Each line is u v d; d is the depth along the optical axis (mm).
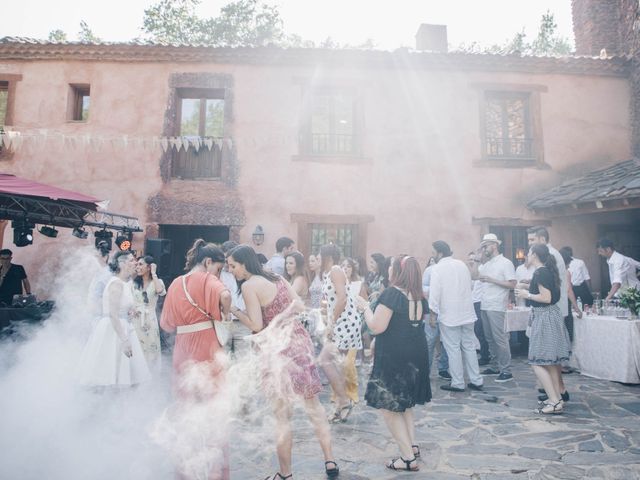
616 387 5398
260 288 3078
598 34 10508
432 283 5477
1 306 7012
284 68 9352
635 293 5648
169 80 9188
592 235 9445
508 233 9539
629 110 9875
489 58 9438
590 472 3146
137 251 8883
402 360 3186
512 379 5996
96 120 9094
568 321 6078
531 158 9617
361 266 6957
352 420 4344
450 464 3305
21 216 6102
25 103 9078
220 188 9109
